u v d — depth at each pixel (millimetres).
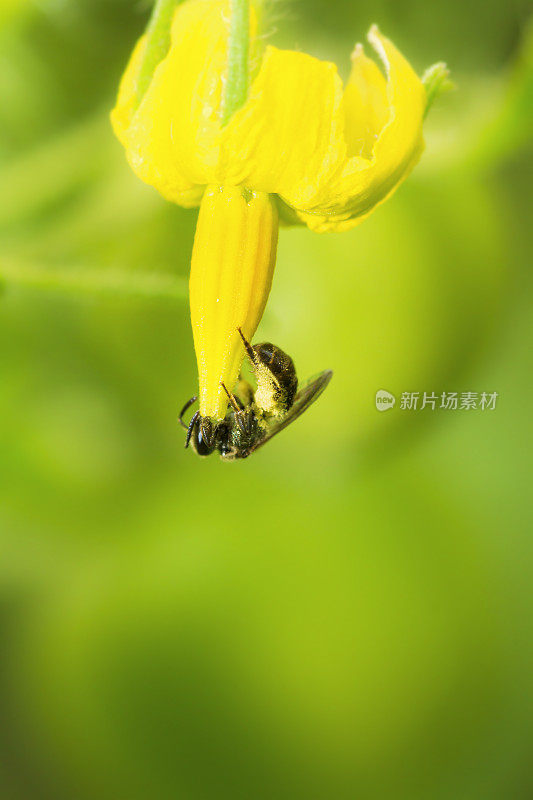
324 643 182
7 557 192
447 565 186
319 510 187
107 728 185
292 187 144
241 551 185
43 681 189
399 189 181
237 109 142
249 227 145
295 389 157
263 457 188
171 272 177
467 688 185
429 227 181
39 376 183
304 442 186
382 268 179
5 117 181
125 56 182
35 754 193
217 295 145
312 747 182
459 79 183
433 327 181
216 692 182
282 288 180
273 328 180
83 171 180
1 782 194
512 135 181
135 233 178
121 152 180
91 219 179
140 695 184
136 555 190
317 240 179
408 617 184
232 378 145
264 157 144
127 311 181
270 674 182
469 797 188
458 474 194
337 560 184
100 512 190
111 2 181
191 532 188
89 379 184
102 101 182
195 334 145
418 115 145
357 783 183
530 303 192
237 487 189
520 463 196
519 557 194
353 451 187
